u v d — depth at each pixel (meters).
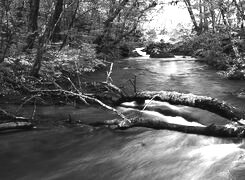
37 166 5.15
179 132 6.31
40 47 10.36
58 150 5.75
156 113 7.79
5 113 6.79
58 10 15.20
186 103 7.05
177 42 34.00
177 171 4.92
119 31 22.05
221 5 17.62
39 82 10.19
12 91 9.12
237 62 15.42
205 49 22.45
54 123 7.06
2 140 6.05
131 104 8.46
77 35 15.80
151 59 26.03
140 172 4.94
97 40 20.30
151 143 6.00
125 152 5.66
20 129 6.58
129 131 6.62
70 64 12.94
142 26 28.95
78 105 8.57
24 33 11.12
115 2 19.52
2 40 9.93
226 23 17.62
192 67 19.73
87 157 5.49
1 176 4.80
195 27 28.42
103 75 15.05
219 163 5.03
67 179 4.74
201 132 6.10
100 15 20.34
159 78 14.82
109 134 6.49
